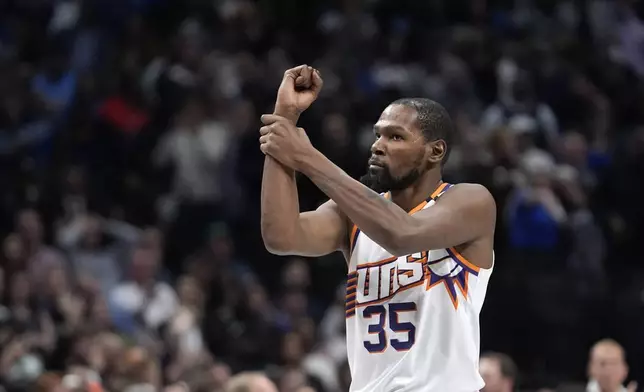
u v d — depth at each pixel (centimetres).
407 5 3188
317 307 2592
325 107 2717
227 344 2338
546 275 2373
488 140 2461
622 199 2717
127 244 2552
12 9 3228
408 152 896
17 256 2319
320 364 2172
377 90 2892
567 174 2559
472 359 873
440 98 2859
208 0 3186
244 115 2777
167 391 1702
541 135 2792
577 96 3039
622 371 1529
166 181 2734
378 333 885
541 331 2350
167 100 2806
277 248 892
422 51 3058
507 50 3067
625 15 3394
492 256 905
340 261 2659
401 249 838
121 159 2808
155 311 2320
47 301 2211
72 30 3134
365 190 841
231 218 2703
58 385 1612
